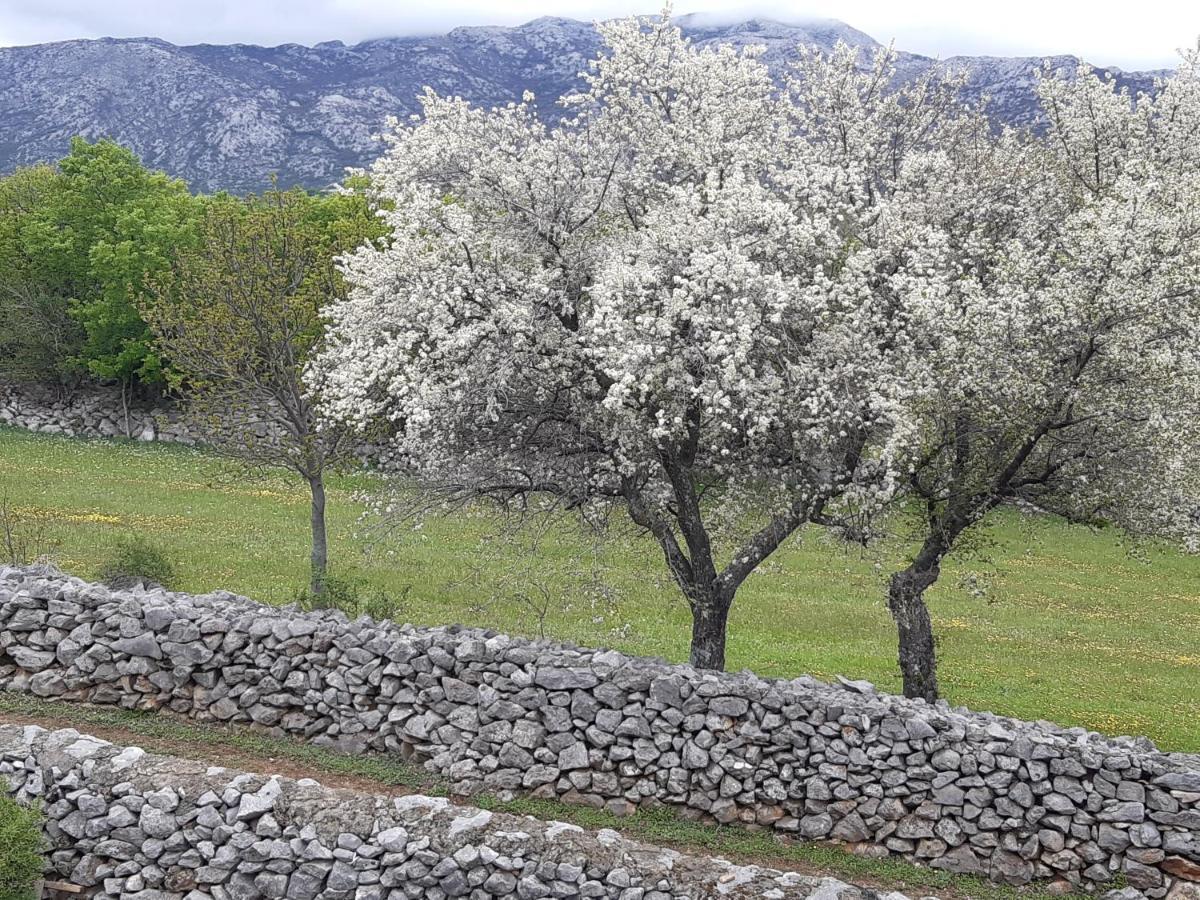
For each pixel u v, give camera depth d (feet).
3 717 47.50
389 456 59.26
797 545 63.57
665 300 45.62
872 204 57.52
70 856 36.55
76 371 170.50
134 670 49.14
